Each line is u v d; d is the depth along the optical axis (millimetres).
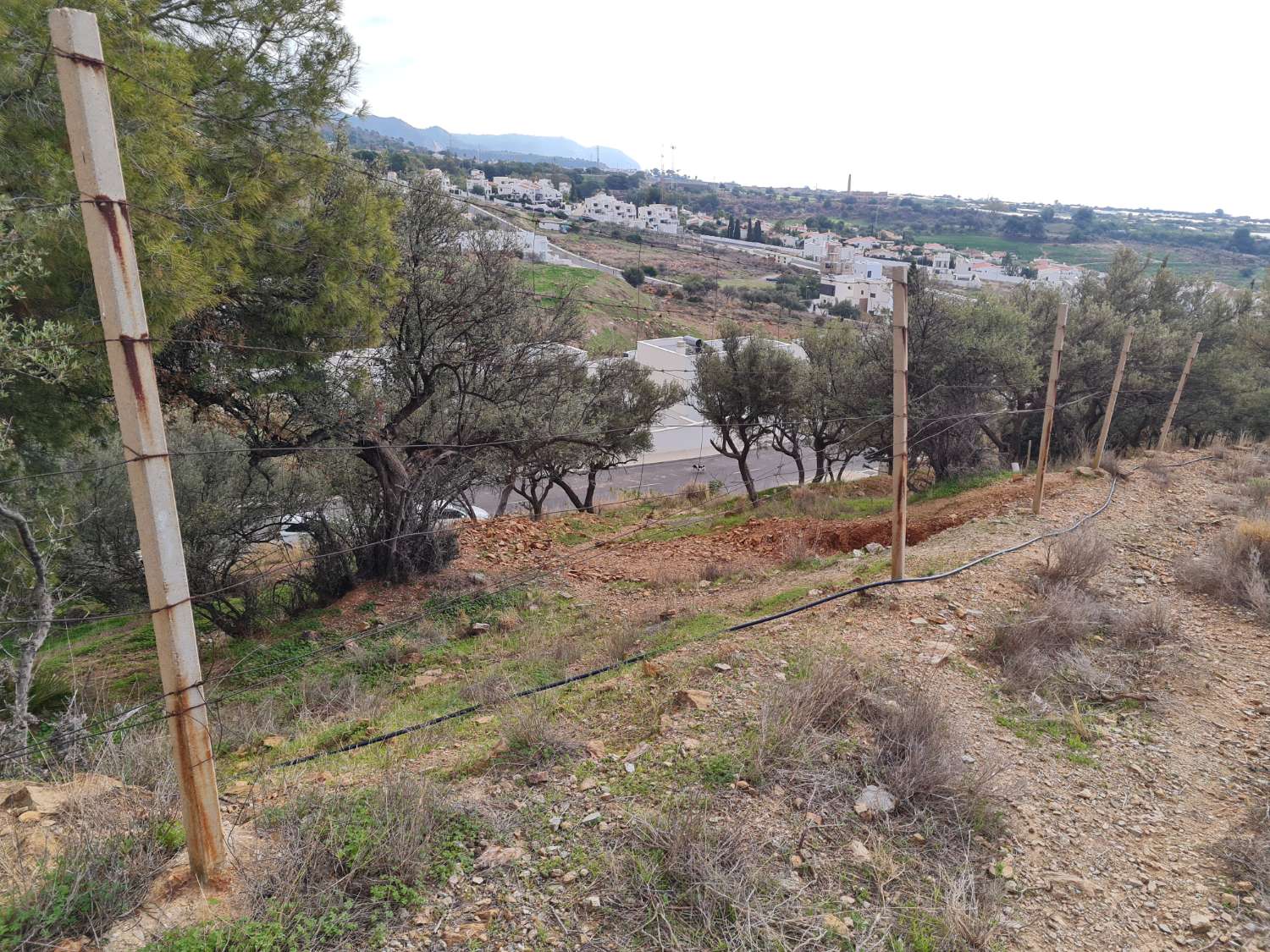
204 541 9555
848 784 4156
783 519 14039
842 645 5934
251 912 3023
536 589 10773
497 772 4348
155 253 6168
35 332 5164
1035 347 18812
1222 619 7176
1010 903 3512
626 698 5340
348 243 8609
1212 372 19781
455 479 12234
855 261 98875
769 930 3105
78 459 8438
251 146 7871
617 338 50906
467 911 3168
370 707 6746
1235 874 3822
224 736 5992
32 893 2916
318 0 8039
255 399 9656
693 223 164000
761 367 19812
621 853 3539
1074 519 10117
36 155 5730
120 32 6145
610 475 31328
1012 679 5672
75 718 5023
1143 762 4855
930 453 16359
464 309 11180
